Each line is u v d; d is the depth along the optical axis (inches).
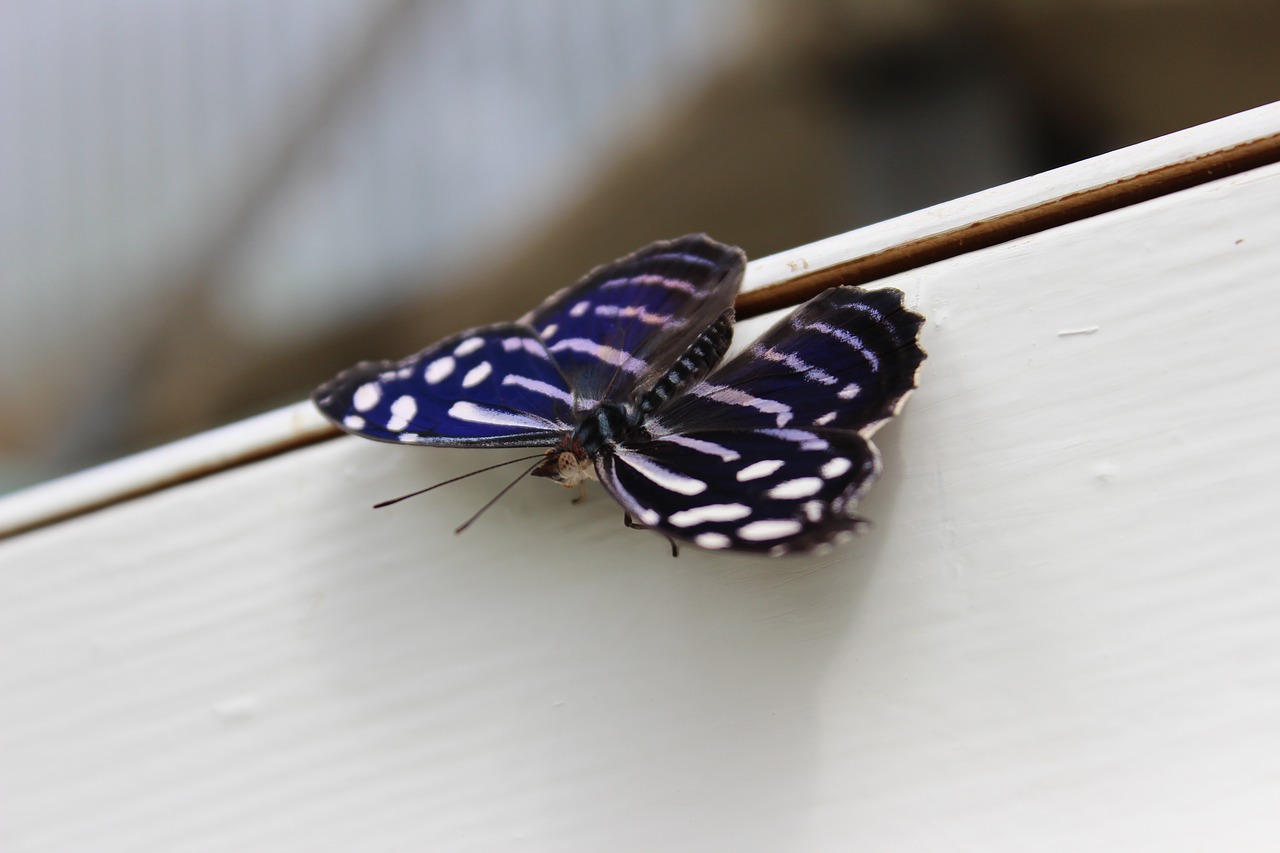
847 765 14.8
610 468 15.2
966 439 14.9
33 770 16.0
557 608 15.3
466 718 15.4
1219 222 14.7
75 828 15.9
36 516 16.1
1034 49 24.0
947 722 14.7
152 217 28.5
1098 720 14.6
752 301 15.5
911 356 14.9
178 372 27.5
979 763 14.7
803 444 14.9
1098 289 14.8
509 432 15.7
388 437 15.5
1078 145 27.0
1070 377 14.8
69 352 27.8
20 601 16.1
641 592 15.2
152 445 27.8
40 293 28.7
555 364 16.2
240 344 27.8
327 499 15.8
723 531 14.6
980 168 24.2
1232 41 24.1
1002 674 14.7
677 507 14.9
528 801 15.3
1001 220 15.0
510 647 15.4
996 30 23.5
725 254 15.9
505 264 28.1
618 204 28.0
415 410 15.8
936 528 14.9
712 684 15.1
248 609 15.8
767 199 28.6
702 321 15.7
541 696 15.3
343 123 27.9
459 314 29.0
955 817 14.7
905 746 14.8
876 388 14.9
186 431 28.0
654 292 16.2
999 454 14.8
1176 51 24.4
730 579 15.1
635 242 29.8
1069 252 14.9
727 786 15.0
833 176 26.9
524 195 27.5
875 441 15.0
